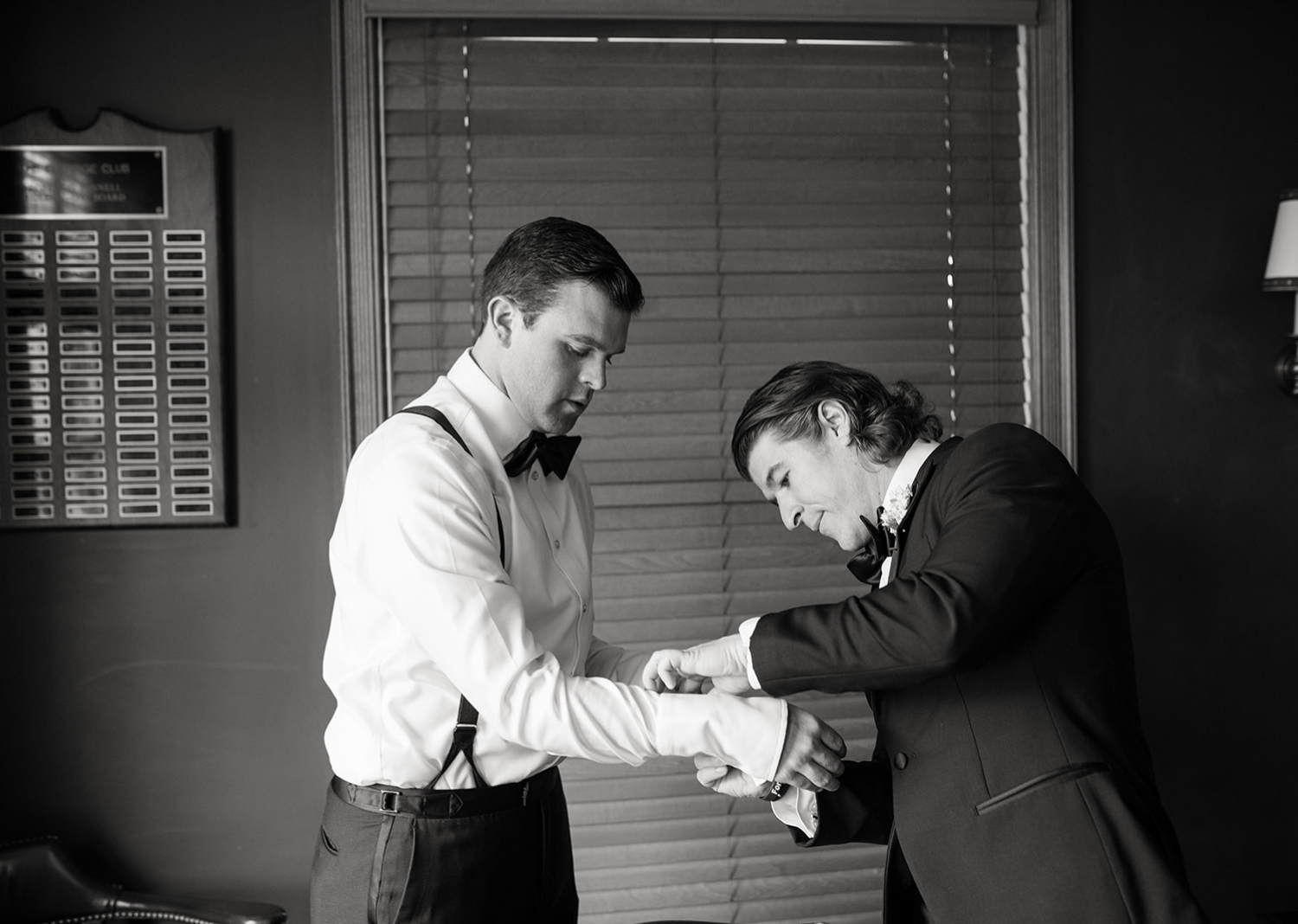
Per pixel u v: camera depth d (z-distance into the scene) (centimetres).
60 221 235
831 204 256
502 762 160
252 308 242
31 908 224
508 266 161
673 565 254
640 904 253
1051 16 258
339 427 244
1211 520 269
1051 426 261
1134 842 143
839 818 172
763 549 256
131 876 241
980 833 148
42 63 237
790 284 256
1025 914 145
